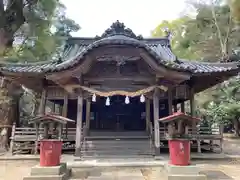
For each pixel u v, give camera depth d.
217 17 27.95
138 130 16.12
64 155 11.27
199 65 12.92
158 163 9.04
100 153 10.70
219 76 12.09
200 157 10.38
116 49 9.77
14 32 15.95
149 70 10.52
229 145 16.59
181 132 6.89
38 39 17.61
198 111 25.89
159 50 16.77
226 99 23.62
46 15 17.61
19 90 14.98
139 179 6.78
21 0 15.78
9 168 8.59
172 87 12.05
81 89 10.55
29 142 11.74
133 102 17.12
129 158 10.12
